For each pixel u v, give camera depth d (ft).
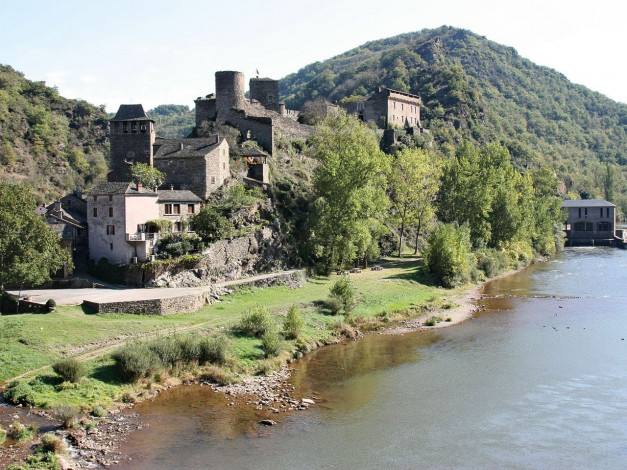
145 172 277.44
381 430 128.67
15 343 162.71
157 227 250.16
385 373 166.71
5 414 129.90
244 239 270.46
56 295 214.48
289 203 323.37
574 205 612.29
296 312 199.21
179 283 239.09
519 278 345.72
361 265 336.49
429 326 223.92
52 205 274.77
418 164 368.89
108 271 243.19
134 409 138.51
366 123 524.93
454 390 152.87
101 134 603.26
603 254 500.74
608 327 218.38
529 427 130.52
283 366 172.24
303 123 458.50
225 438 123.85
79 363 148.05
